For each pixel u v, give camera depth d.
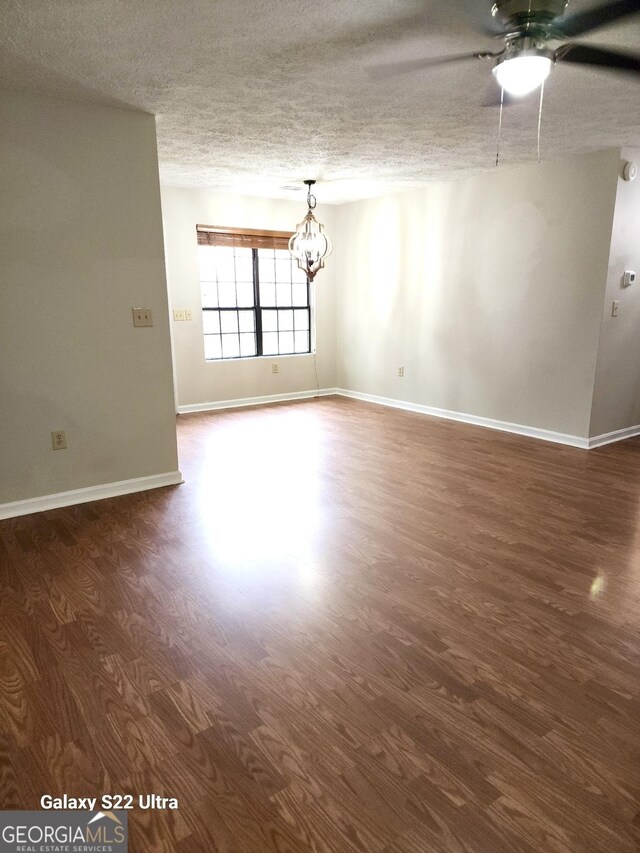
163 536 2.98
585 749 1.58
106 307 3.32
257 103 3.04
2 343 3.04
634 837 1.32
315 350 6.96
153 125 3.27
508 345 5.07
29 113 2.90
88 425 3.39
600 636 2.10
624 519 3.16
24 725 1.69
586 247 4.35
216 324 6.19
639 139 3.83
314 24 2.13
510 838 1.32
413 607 2.29
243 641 2.08
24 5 1.96
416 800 1.42
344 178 5.11
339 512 3.29
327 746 1.60
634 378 4.85
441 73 2.60
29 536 2.99
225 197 5.83
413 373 6.11
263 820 1.38
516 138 3.79
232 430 5.29
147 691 1.83
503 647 2.04
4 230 2.94
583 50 2.08
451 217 5.37
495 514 3.24
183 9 2.00
